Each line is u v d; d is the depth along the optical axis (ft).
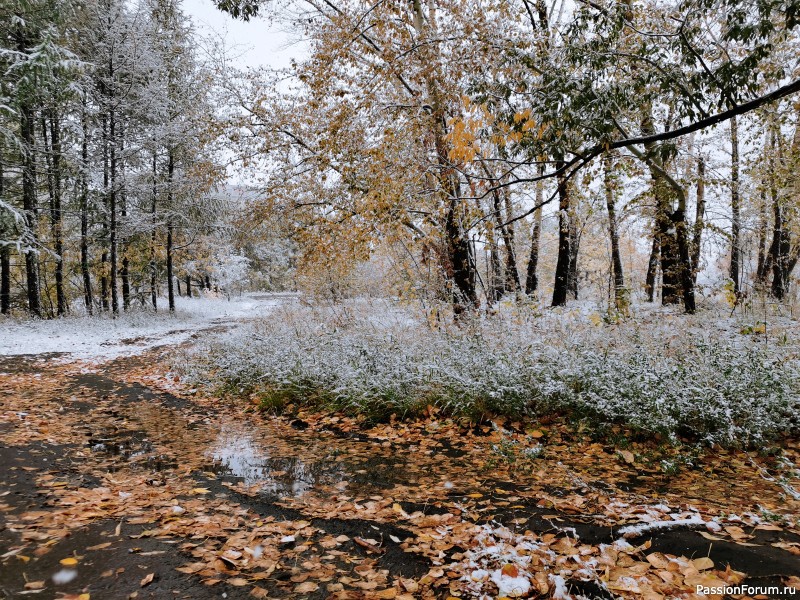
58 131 59.26
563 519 11.37
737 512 11.59
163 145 64.85
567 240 40.75
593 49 18.11
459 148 22.82
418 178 29.60
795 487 13.16
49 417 20.42
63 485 12.56
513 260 41.70
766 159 33.83
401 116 30.42
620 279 44.96
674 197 32.86
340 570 8.83
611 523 11.06
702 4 17.33
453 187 31.09
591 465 15.21
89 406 23.20
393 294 36.99
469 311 27.84
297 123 36.22
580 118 17.69
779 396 16.43
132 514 10.90
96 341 47.19
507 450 15.98
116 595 7.59
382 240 32.94
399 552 9.69
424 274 35.63
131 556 8.89
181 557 8.95
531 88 20.35
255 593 7.90
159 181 67.51
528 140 19.99
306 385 24.21
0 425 18.28
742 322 27.94
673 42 18.10
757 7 15.87
